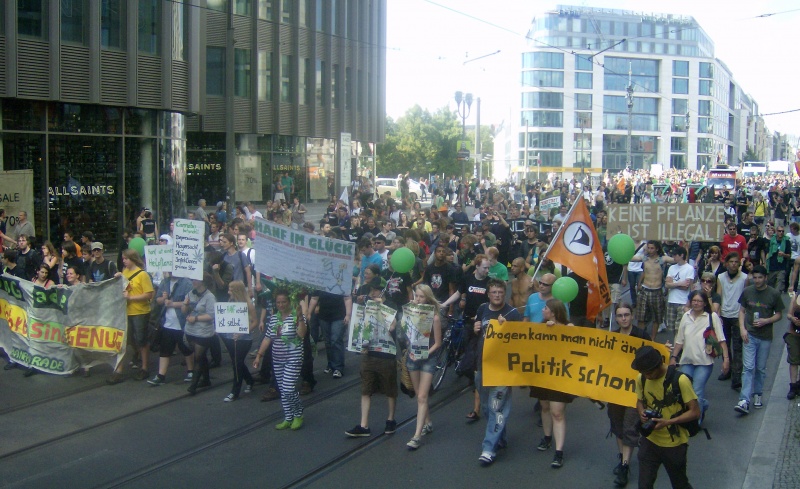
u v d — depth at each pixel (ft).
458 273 39.32
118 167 81.35
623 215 40.73
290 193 129.90
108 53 78.43
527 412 33.68
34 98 72.79
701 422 30.71
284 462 26.86
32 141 74.28
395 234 57.00
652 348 20.81
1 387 36.63
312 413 32.91
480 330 28.48
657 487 25.03
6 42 70.38
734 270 36.40
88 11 76.43
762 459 26.99
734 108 429.38
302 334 30.71
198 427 30.76
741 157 447.83
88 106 78.38
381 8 160.56
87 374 38.81
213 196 121.19
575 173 325.42
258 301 43.14
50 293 38.19
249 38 121.39
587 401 35.29
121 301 37.50
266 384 37.60
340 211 71.41
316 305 38.47
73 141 77.36
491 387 27.17
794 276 43.57
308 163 135.74
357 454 27.76
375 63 157.79
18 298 39.11
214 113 118.01
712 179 183.73
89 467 26.23
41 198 75.05
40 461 26.78
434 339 28.58
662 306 41.04
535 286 34.42
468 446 28.76
